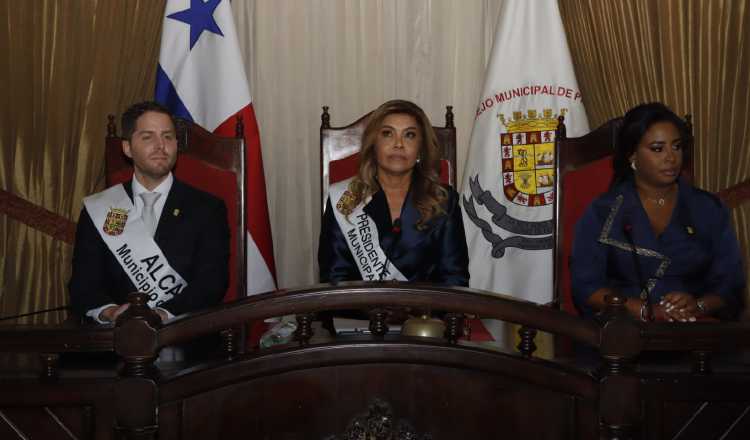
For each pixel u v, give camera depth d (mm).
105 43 3535
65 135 3551
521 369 1586
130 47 3568
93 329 1697
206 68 3430
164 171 2553
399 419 1608
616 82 3623
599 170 2867
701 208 2531
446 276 2643
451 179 3092
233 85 3395
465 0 3904
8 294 3586
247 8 3875
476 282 3492
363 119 3090
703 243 2504
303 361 1576
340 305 1596
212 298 2533
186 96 3428
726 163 3596
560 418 1603
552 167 3461
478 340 2074
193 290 2518
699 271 2502
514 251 3475
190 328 1562
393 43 3914
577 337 1588
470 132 3945
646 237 2496
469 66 3932
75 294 2500
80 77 3537
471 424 1605
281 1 3867
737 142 3584
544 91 3490
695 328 1646
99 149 3586
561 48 3498
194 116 3438
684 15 3537
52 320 3490
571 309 2830
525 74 3510
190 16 3428
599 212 2547
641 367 1752
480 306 1591
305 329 1615
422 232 2629
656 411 1702
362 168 2672
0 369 1756
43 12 3490
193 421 1569
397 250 2623
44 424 1700
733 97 3559
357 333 1895
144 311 1553
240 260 2824
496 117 3512
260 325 2492
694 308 2291
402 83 3934
